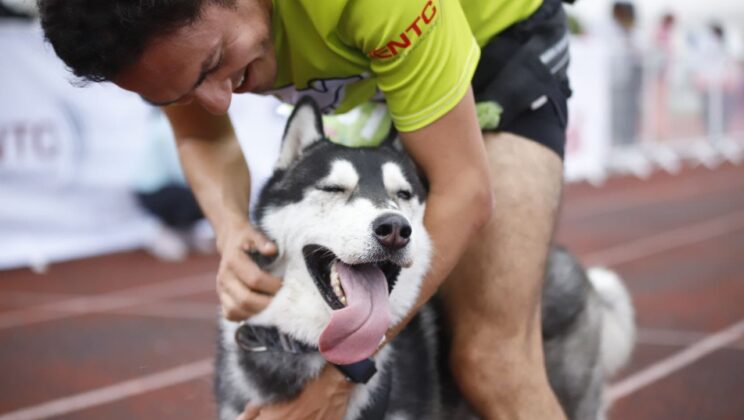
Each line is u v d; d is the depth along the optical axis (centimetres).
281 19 241
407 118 239
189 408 459
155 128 834
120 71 216
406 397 279
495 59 274
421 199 273
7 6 784
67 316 641
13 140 759
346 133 308
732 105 1797
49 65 773
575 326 322
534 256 274
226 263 262
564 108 289
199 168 293
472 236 252
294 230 264
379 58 236
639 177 1470
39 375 510
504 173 274
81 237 827
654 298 682
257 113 908
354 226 248
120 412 453
